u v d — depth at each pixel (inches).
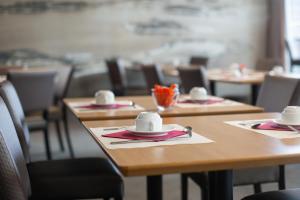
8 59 261.4
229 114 93.7
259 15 301.7
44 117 159.3
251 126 75.4
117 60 248.1
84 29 271.6
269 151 57.2
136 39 280.7
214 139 65.2
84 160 94.2
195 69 169.9
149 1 280.5
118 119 87.7
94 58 275.4
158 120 67.4
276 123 74.1
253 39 302.4
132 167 50.7
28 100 149.0
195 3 288.4
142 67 220.1
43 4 263.7
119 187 83.6
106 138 66.6
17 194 57.0
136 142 63.2
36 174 84.8
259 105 116.3
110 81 270.5
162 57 285.9
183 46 289.0
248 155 55.1
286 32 296.7
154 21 282.5
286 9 296.5
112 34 276.7
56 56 268.7
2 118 66.8
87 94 276.2
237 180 88.5
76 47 271.6
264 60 237.8
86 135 215.3
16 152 68.2
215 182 70.6
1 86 89.8
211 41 293.7
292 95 103.7
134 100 117.9
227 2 294.4
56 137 211.0
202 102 108.7
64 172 86.0
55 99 183.3
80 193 82.5
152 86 211.8
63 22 267.9
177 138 65.7
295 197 69.1
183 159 53.5
